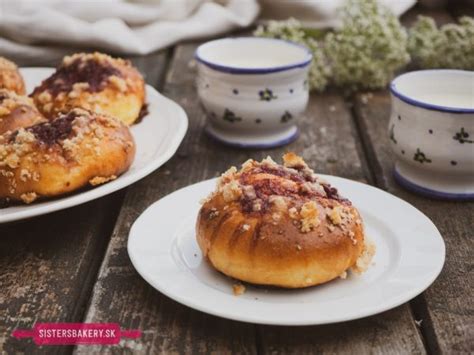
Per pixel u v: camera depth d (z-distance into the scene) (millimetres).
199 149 652
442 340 414
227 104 638
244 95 633
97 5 874
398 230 481
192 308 427
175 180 594
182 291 417
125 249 494
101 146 526
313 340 412
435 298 447
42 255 490
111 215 562
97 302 441
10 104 588
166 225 486
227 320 427
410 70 828
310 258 422
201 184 531
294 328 420
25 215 478
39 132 524
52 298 450
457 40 783
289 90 641
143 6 917
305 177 471
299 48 680
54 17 838
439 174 562
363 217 500
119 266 476
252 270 424
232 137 658
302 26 927
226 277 442
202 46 680
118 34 863
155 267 440
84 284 483
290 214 429
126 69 671
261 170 466
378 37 768
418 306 452
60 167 510
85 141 523
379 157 637
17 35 844
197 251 466
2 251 493
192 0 938
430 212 549
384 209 504
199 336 416
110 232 543
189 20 925
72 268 478
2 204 514
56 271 475
